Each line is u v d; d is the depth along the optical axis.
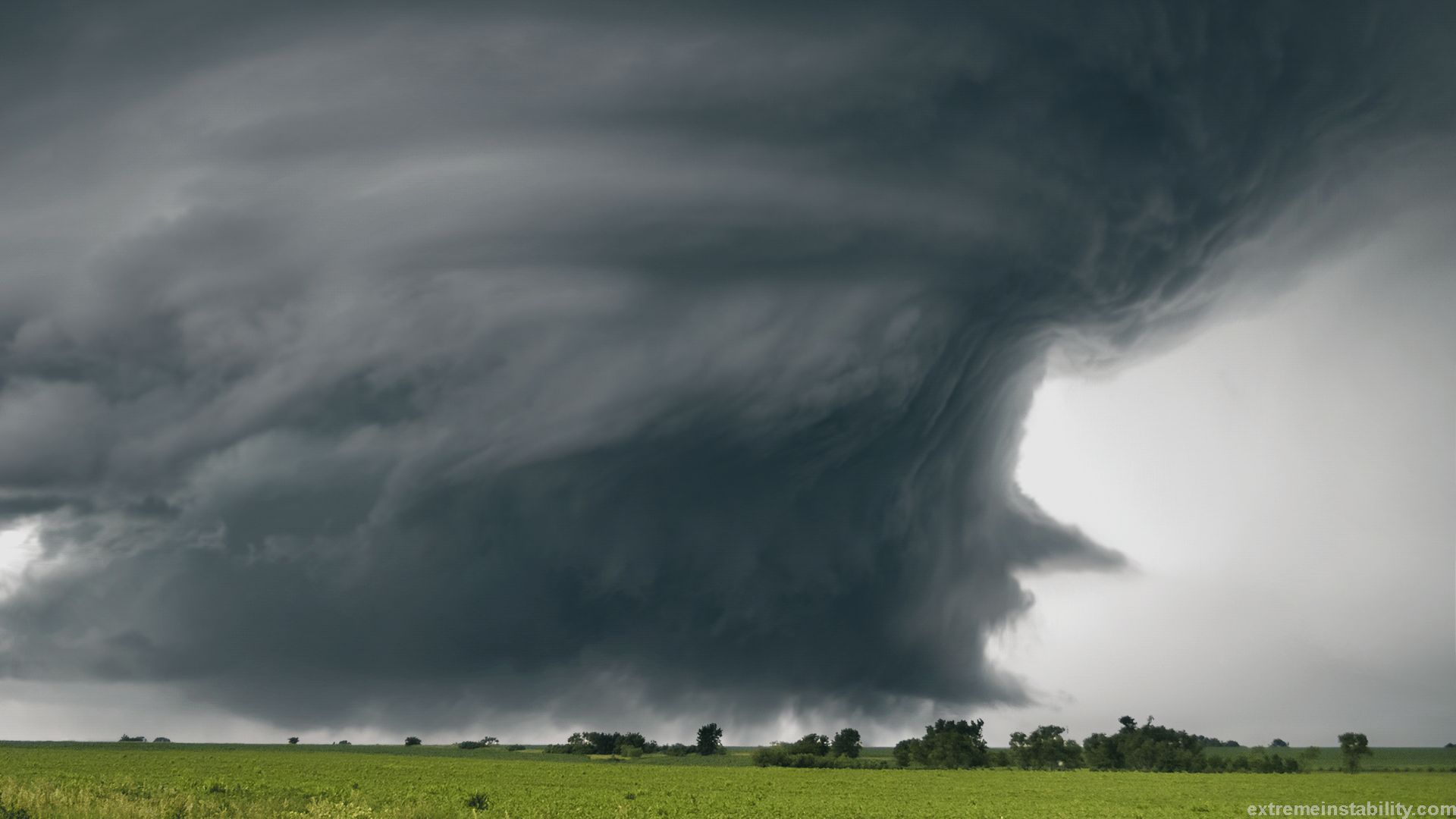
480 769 117.38
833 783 97.00
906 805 66.88
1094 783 104.50
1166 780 112.31
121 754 138.75
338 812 37.81
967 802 71.00
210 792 50.44
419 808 41.91
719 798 70.88
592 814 51.00
